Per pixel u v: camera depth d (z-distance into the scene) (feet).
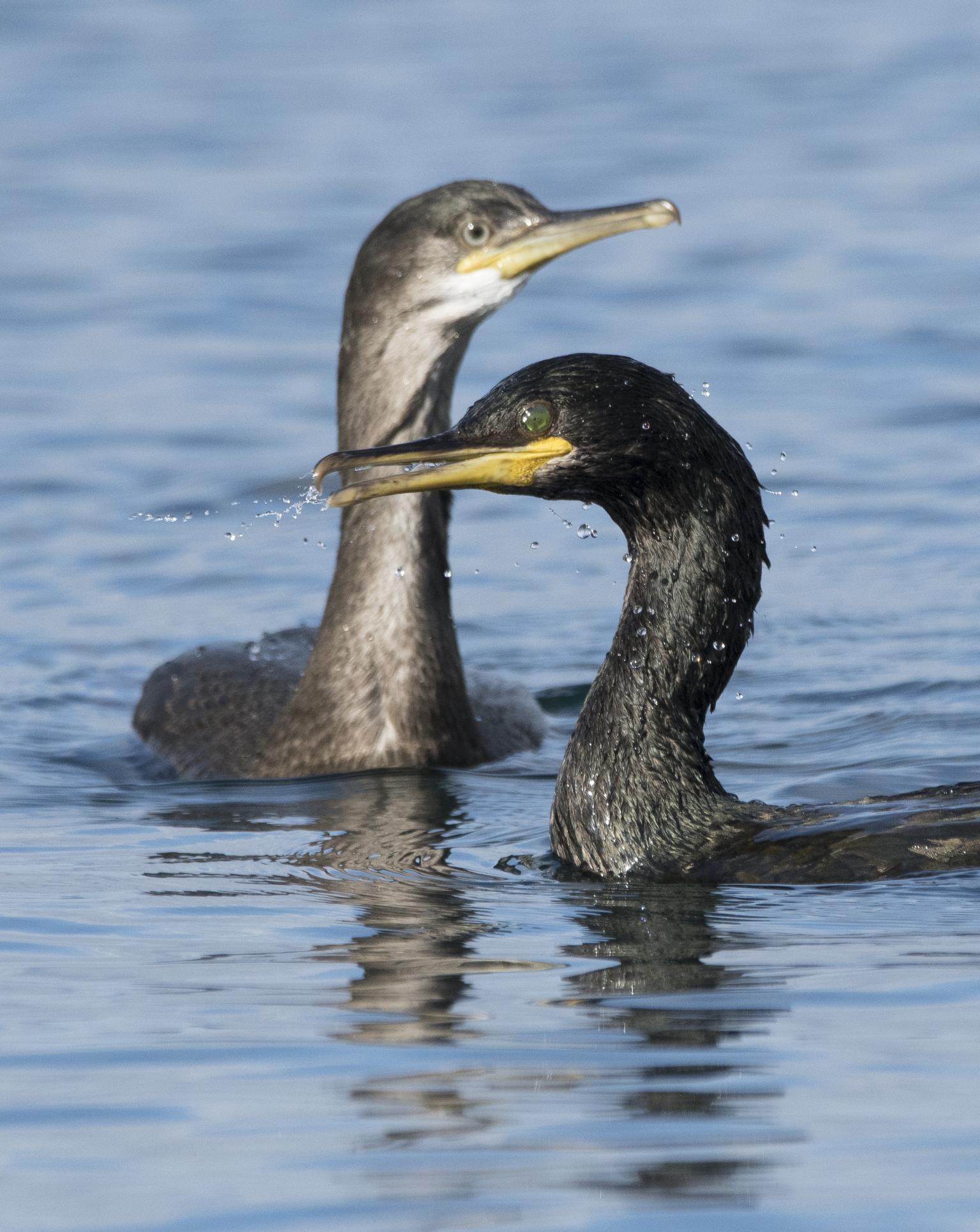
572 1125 19.45
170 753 41.34
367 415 39.70
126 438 64.95
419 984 24.17
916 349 72.13
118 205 96.89
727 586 31.81
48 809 36.14
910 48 134.21
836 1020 22.26
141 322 78.69
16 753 41.68
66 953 25.75
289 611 52.60
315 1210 17.63
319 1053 21.65
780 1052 21.29
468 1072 20.95
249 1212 17.60
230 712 41.86
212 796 37.27
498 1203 17.70
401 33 146.30
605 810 31.12
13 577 54.85
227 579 55.31
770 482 59.57
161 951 25.86
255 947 26.12
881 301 78.07
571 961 25.13
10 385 70.74
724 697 43.96
